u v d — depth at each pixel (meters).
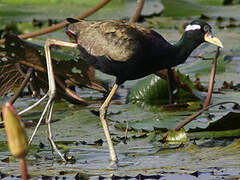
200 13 22.33
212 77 12.29
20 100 13.43
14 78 12.01
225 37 19.00
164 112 12.43
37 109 12.73
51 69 10.38
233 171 9.08
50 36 19.67
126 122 11.79
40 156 10.06
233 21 21.23
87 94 14.09
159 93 13.32
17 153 5.89
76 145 10.57
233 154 9.76
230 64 16.20
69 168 9.45
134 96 13.37
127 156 9.98
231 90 13.87
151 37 10.12
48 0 23.75
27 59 11.55
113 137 10.93
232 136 10.73
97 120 11.94
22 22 21.50
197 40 10.19
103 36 10.23
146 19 21.53
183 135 10.56
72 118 12.05
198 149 10.10
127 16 21.25
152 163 9.55
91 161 9.80
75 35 10.73
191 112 12.34
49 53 10.54
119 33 10.13
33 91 12.36
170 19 21.88
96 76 14.06
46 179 8.99
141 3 15.50
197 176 8.95
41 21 21.23
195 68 15.38
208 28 10.16
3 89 12.05
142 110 12.66
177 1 22.48
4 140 10.93
